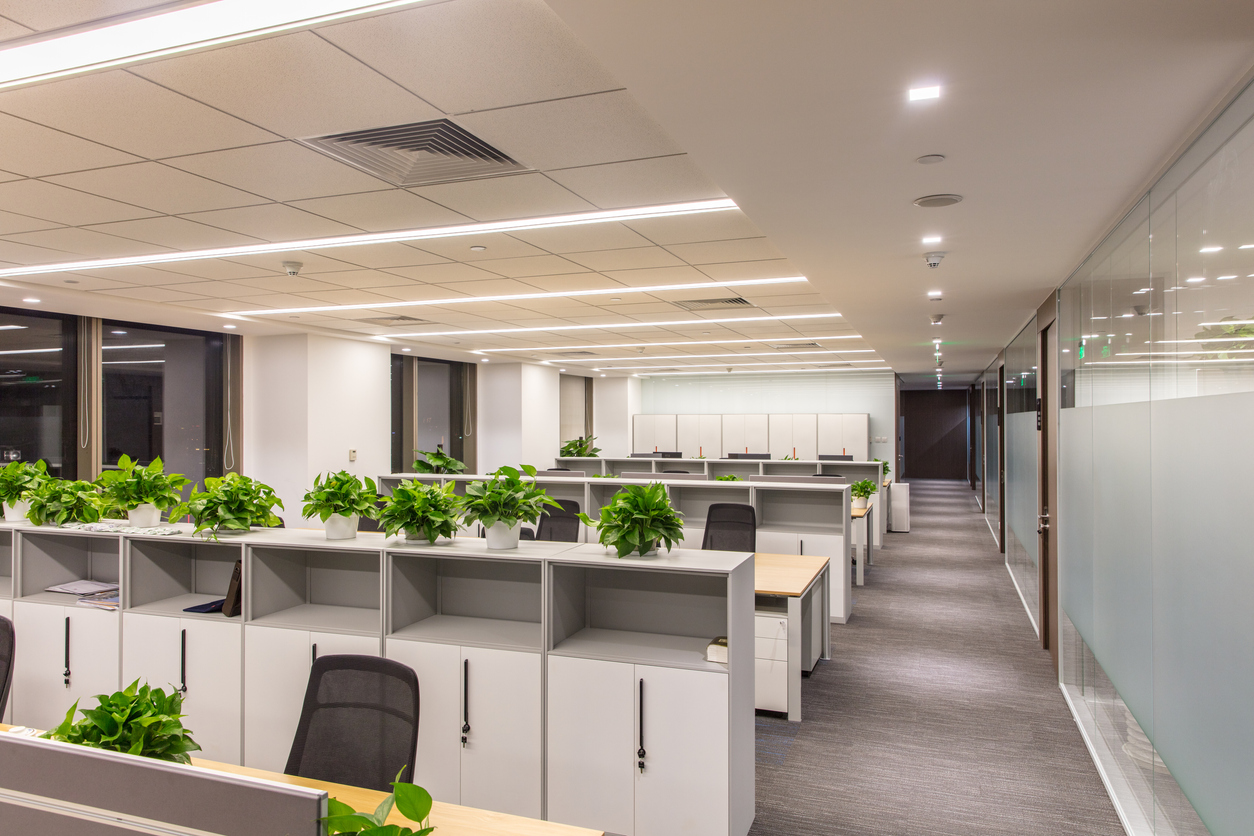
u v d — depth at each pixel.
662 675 2.62
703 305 6.66
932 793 3.22
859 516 7.02
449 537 3.14
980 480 15.12
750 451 15.36
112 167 3.04
